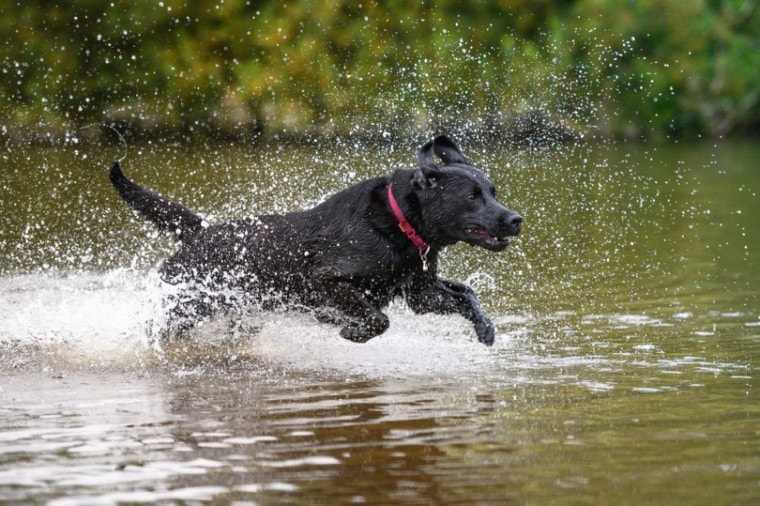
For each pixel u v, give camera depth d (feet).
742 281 44.50
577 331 35.63
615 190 76.95
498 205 30.19
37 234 57.47
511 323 37.22
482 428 24.26
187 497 19.84
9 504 19.43
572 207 68.49
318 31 115.85
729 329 35.35
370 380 29.27
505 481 20.72
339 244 31.71
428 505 19.51
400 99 99.96
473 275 45.55
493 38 116.06
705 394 27.07
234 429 24.27
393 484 20.56
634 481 20.66
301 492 20.13
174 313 34.14
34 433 23.94
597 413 25.43
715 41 139.23
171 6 117.80
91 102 115.85
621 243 55.83
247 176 74.23
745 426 24.13
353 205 31.83
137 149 101.09
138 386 28.73
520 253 53.01
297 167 76.33
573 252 53.16
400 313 37.91
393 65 111.55
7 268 48.21
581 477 20.94
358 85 110.11
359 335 31.76
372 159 78.38
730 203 71.15
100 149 102.63
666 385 28.12
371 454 22.38
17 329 35.68
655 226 61.57
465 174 30.48
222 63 117.91
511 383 28.60
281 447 22.88
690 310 38.86
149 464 21.72
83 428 24.38
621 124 129.29
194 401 26.99
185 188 68.80
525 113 98.17
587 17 126.31
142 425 24.63
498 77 102.01
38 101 114.11
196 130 116.47
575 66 120.16
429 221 30.76
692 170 93.25
